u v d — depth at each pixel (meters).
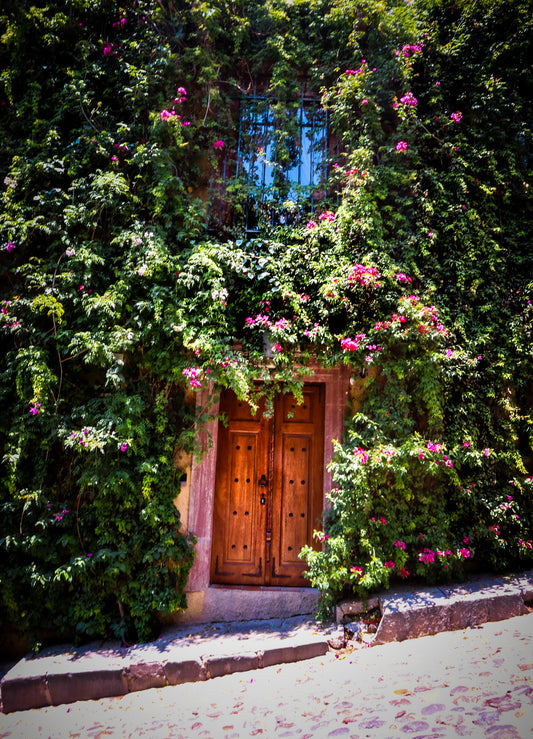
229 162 4.82
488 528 4.09
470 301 4.48
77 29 4.81
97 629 3.82
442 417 4.11
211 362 3.92
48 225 4.28
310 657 3.40
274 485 4.54
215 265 4.04
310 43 4.96
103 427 3.82
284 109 4.77
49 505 3.90
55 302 3.96
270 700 2.86
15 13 4.74
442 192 4.55
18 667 3.38
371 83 4.60
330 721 2.48
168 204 4.43
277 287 4.21
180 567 4.05
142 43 4.68
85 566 3.73
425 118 4.73
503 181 4.73
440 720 2.28
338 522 3.90
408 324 4.10
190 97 4.74
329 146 4.89
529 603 3.72
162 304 4.04
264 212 4.70
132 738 2.66
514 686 2.48
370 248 4.30
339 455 4.00
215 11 4.55
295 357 4.28
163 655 3.41
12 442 4.05
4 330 4.16
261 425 4.62
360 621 3.65
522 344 4.41
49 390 4.01
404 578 4.07
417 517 4.03
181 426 4.32
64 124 4.68
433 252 4.56
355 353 4.11
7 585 3.82
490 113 4.77
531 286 4.53
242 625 3.99
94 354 3.84
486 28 4.82
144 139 4.56
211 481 4.30
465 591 3.72
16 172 4.33
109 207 4.32
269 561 4.43
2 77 4.69
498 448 4.33
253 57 4.91
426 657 3.06
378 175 4.43
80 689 3.22
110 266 4.23
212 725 2.66
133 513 4.04
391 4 4.79
